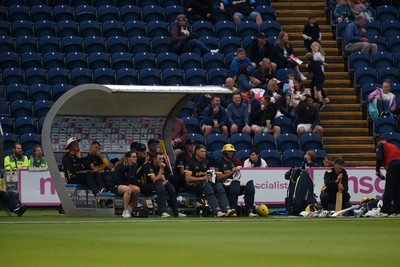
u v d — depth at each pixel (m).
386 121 82.12
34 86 79.62
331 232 42.16
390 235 40.12
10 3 88.12
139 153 58.75
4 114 77.62
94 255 30.59
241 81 80.81
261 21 90.88
